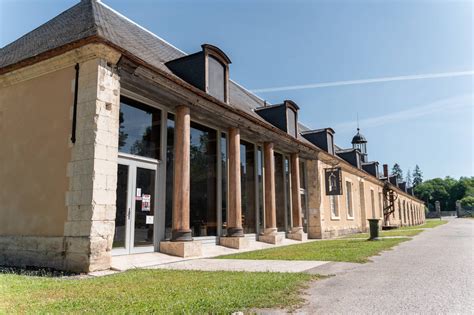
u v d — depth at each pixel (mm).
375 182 34062
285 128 16500
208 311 3672
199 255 9578
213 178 12195
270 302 4066
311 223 19562
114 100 7555
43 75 8203
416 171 139750
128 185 8664
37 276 6254
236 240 11711
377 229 14820
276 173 16922
